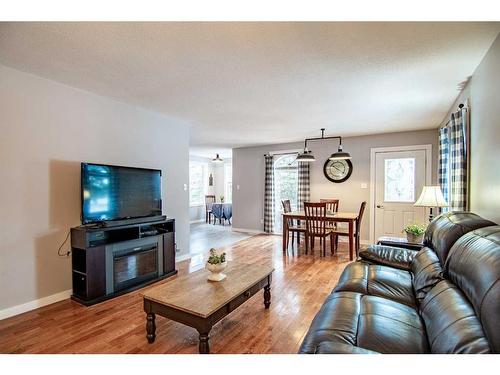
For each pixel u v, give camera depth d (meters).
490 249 1.30
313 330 1.46
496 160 1.98
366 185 5.57
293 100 3.31
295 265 4.04
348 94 3.08
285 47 2.05
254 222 7.12
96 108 3.15
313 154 6.16
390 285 2.03
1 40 1.96
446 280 1.65
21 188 2.55
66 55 2.20
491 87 2.05
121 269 3.02
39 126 2.67
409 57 2.21
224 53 2.15
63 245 2.85
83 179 2.78
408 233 3.18
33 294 2.63
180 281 2.34
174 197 4.26
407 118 4.17
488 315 1.06
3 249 2.44
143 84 2.81
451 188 3.18
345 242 5.70
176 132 4.29
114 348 1.97
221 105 3.52
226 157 9.52
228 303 2.00
